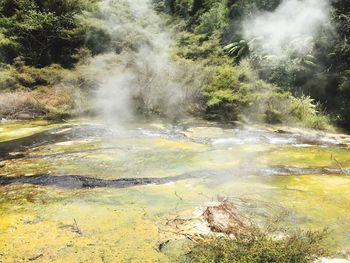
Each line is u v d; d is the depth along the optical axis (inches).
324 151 373.4
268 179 287.1
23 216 220.2
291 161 335.6
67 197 250.1
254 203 238.1
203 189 263.7
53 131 447.2
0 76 621.3
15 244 187.3
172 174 295.7
